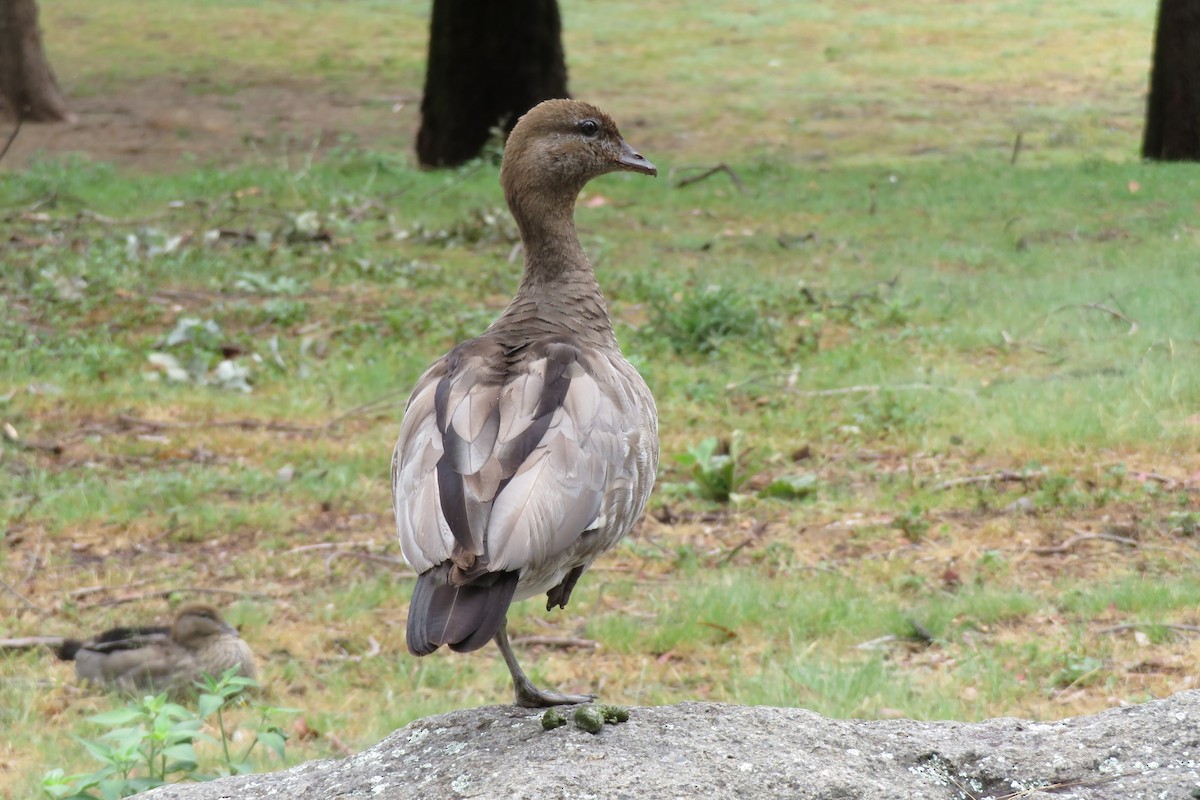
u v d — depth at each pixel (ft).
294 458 45.37
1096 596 34.30
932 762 18.43
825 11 160.76
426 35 149.18
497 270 66.80
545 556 17.47
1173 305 56.24
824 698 29.66
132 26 151.64
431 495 17.67
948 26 150.92
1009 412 46.47
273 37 147.23
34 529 40.42
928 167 90.63
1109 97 117.70
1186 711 19.33
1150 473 41.73
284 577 37.65
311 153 94.38
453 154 94.02
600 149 24.77
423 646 16.19
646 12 162.71
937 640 32.76
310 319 59.47
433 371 20.65
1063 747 18.63
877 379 50.67
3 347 54.29
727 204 81.20
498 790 17.13
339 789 18.29
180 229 73.87
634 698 30.76
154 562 38.63
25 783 27.09
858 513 40.63
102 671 31.96
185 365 53.47
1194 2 87.35
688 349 55.06
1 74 106.52
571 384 19.38
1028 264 65.41
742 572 37.06
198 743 28.99
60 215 75.77
